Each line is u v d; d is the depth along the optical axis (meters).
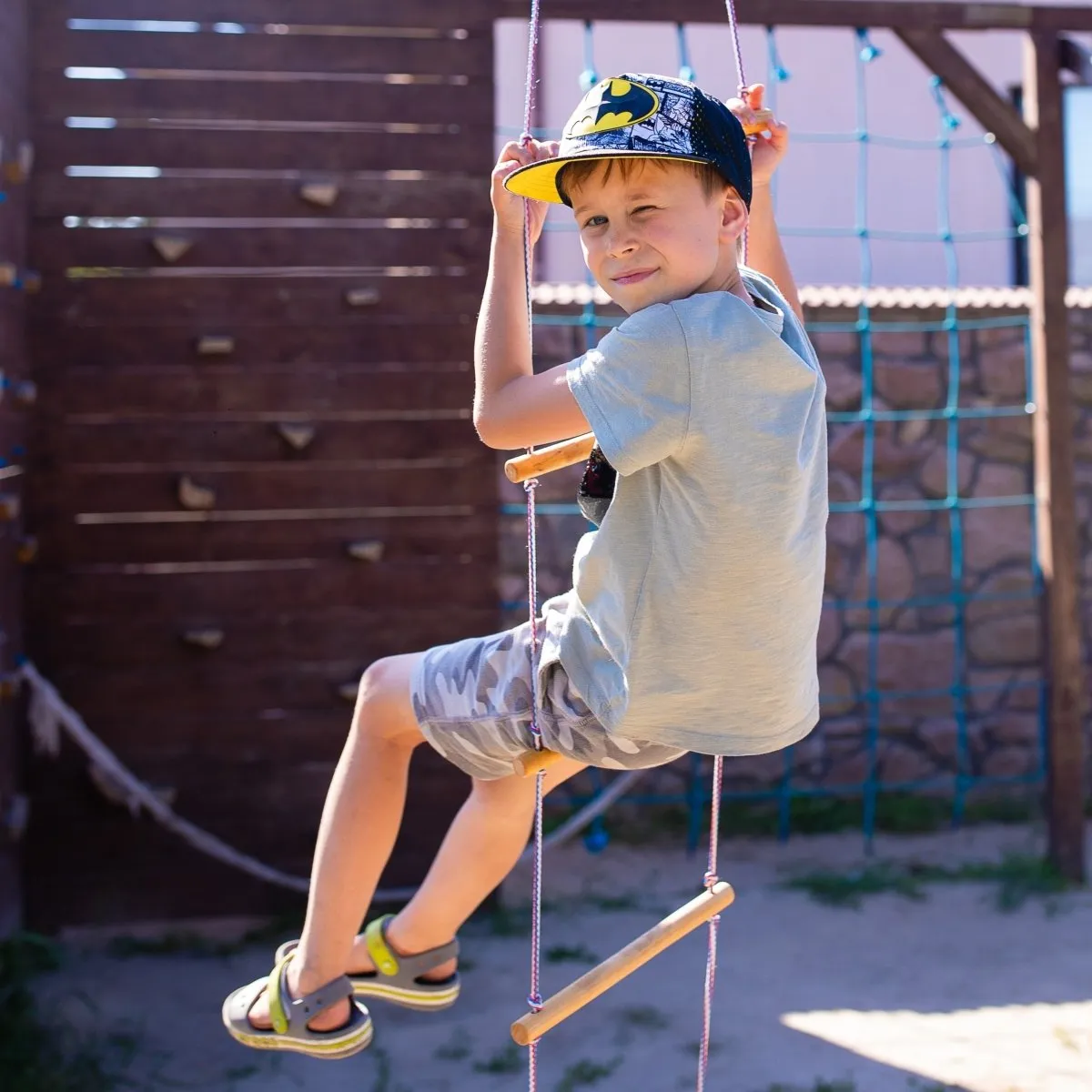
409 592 5.56
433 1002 2.65
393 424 5.54
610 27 8.76
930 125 9.04
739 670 2.08
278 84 5.48
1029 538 6.95
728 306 1.96
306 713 5.53
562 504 6.58
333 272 5.52
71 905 5.41
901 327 6.83
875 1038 4.38
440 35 5.56
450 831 2.61
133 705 5.45
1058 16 5.89
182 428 5.45
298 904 5.53
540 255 8.65
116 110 5.41
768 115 2.48
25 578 5.37
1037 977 4.89
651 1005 4.64
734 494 1.97
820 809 6.73
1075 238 9.19
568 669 2.16
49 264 5.38
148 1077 4.10
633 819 6.68
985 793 6.95
